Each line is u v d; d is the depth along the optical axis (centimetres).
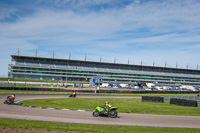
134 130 1155
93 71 12112
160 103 3095
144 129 1198
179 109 2334
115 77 12456
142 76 12950
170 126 1366
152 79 13112
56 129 1088
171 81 12925
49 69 11381
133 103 2931
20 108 1970
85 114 1772
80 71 11919
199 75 14500
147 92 5972
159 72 13650
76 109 2072
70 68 11856
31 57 11488
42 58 11719
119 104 2717
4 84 6412
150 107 2453
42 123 1245
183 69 14150
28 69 11025
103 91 5675
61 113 1762
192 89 8894
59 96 4006
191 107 2617
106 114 1656
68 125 1223
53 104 2441
